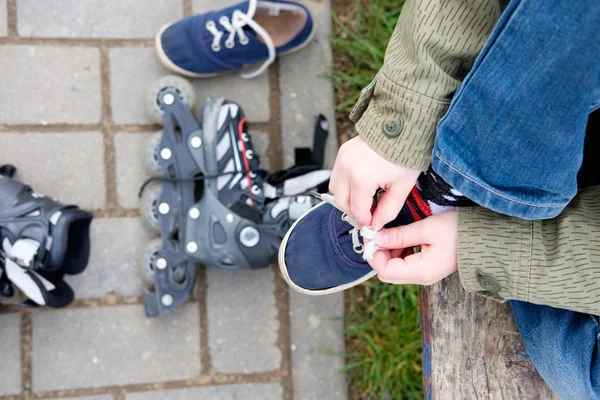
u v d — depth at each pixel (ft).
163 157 5.07
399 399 5.46
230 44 5.16
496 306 3.81
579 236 2.91
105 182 5.29
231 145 5.10
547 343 3.34
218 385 5.38
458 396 3.82
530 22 2.39
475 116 2.62
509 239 3.01
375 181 2.90
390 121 2.84
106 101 5.32
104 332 5.25
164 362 5.32
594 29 2.27
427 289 3.91
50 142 5.23
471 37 2.73
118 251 5.29
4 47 5.19
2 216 4.59
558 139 2.51
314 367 5.49
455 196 3.22
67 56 5.27
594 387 3.27
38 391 5.16
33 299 4.73
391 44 2.98
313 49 5.65
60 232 4.57
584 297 2.90
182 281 5.21
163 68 5.40
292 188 5.23
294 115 5.59
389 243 3.20
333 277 3.86
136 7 5.39
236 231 5.04
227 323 5.41
